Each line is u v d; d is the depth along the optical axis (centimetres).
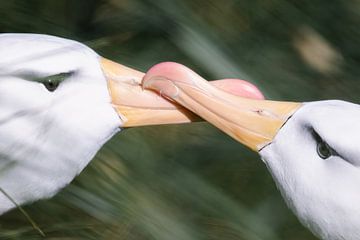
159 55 1182
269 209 1169
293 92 1198
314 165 977
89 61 1011
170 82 1022
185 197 1107
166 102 1027
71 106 995
